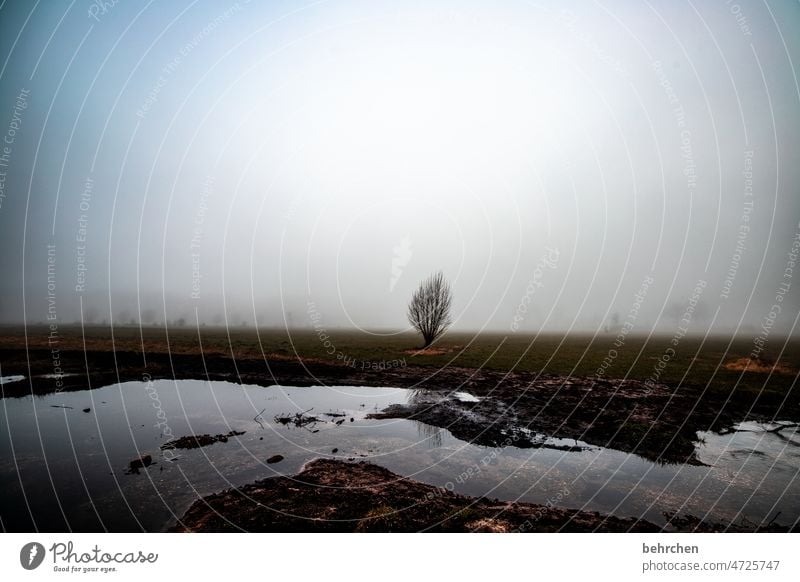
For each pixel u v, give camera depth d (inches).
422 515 271.9
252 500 291.9
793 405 550.6
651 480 336.2
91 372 809.5
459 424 493.0
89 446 417.4
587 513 279.7
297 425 497.4
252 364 903.1
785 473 350.9
